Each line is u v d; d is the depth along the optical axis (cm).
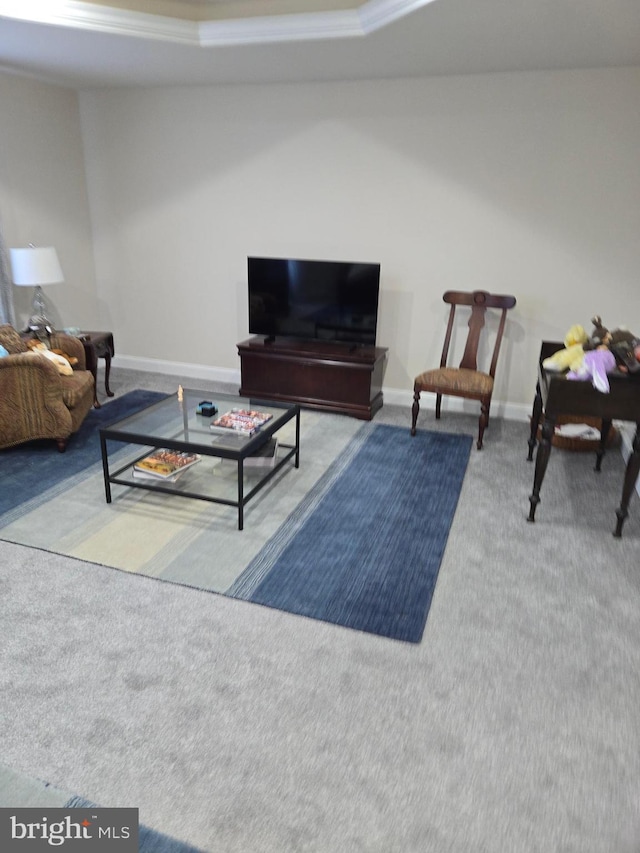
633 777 171
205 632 223
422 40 309
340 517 306
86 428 415
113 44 338
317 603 240
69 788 164
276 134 454
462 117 406
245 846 150
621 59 345
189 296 522
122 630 223
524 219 413
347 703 193
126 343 555
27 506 310
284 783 166
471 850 150
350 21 302
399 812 159
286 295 456
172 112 476
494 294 423
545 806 162
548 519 308
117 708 189
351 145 438
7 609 233
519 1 241
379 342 473
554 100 385
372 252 456
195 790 164
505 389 450
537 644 221
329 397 451
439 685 201
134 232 520
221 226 492
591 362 275
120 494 324
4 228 446
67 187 499
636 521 308
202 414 333
